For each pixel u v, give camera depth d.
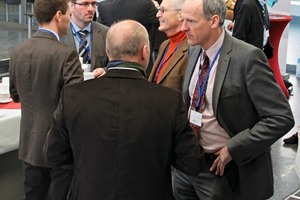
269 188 1.99
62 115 1.61
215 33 1.86
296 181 3.50
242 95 1.84
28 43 2.24
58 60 2.15
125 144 1.54
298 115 5.11
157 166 1.57
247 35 4.43
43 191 2.50
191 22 1.84
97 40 2.95
